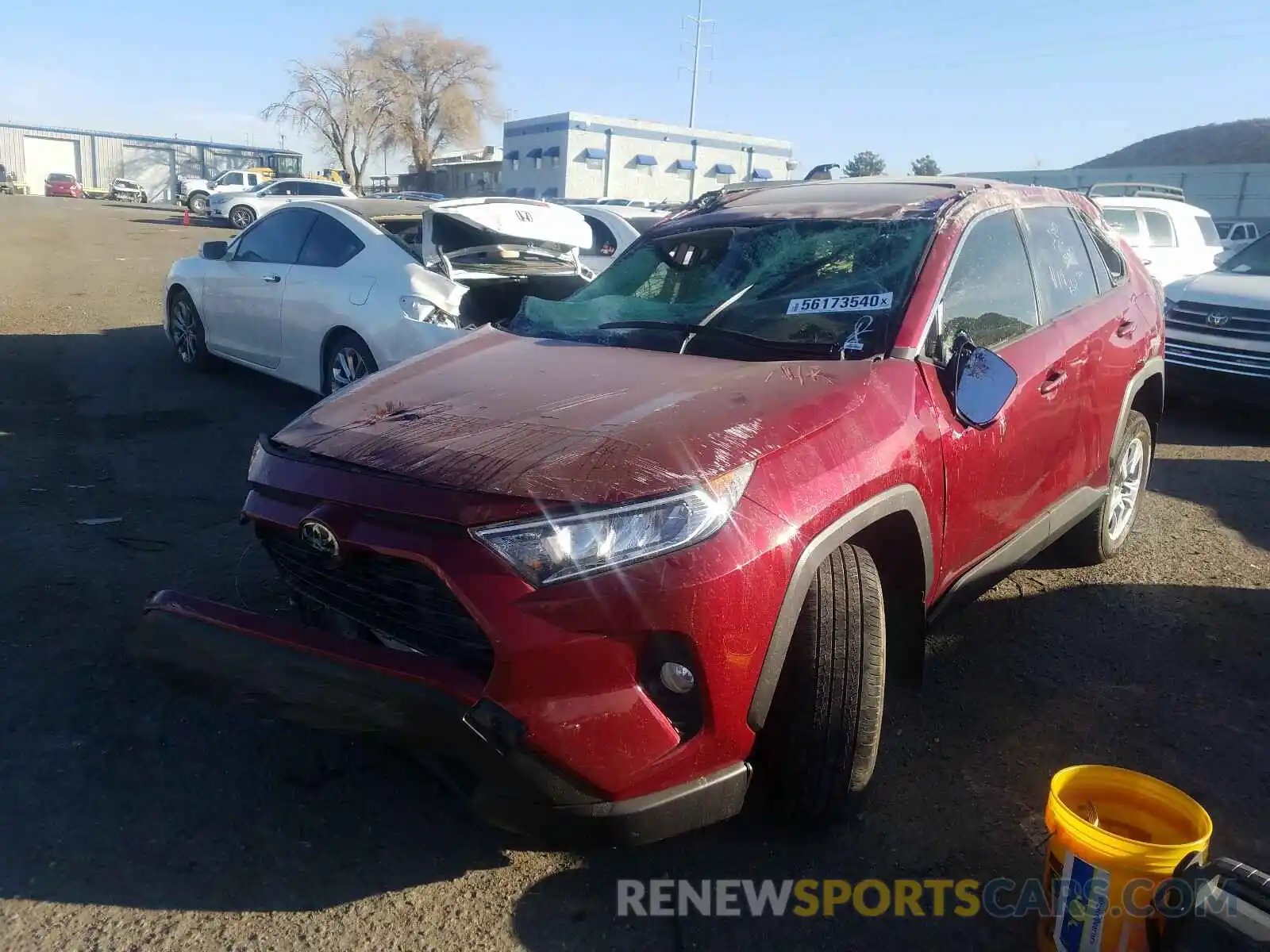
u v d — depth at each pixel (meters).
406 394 3.10
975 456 3.26
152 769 3.09
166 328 9.05
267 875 2.67
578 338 3.69
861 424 2.82
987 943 2.53
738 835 2.90
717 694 2.37
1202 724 3.53
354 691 2.43
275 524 2.77
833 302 3.44
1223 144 122.25
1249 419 8.51
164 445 6.48
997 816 3.01
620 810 2.32
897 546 3.04
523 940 2.49
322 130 58.41
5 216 31.58
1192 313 8.11
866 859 2.82
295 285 7.19
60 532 4.86
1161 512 5.84
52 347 9.66
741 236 3.97
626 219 11.03
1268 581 4.80
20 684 3.49
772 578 2.43
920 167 49.09
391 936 2.48
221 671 2.60
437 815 2.95
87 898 2.56
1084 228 4.68
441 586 2.45
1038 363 3.72
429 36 59.00
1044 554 5.04
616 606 2.30
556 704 2.31
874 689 2.71
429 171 61.66
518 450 2.57
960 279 3.53
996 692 3.73
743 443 2.57
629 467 2.44
